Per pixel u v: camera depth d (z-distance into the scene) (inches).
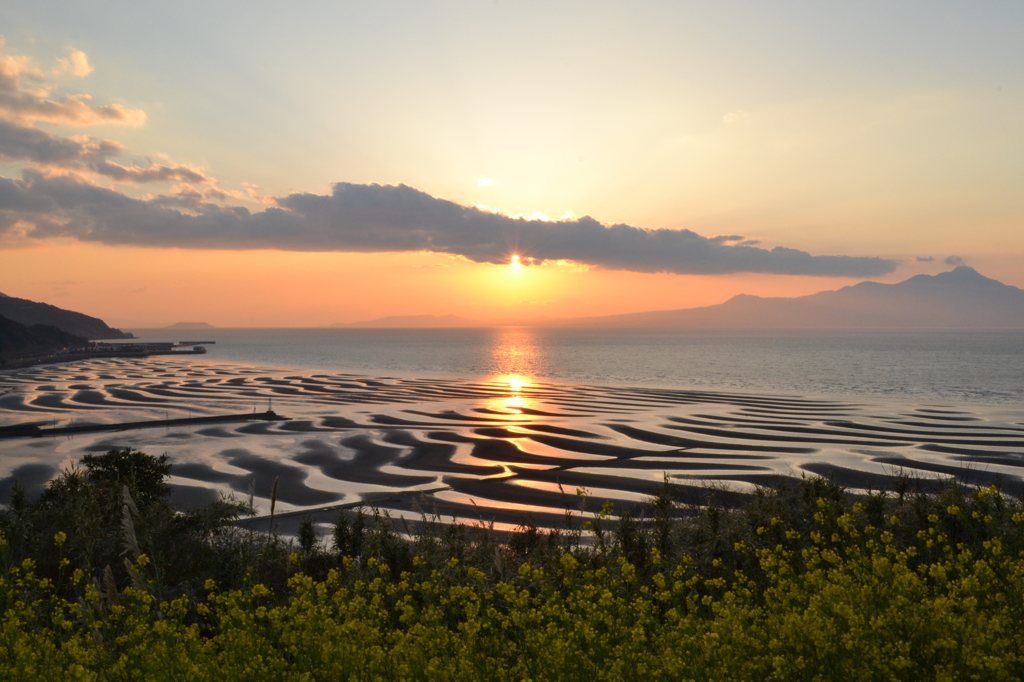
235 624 215.9
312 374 4372.5
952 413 2224.4
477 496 1183.6
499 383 3607.3
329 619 198.1
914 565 348.2
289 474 1387.8
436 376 4188.0
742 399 2714.1
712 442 1692.9
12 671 197.2
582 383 3604.8
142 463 924.0
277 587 429.4
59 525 504.1
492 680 189.2
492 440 1754.4
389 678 189.8
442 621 288.7
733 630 175.6
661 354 6953.7
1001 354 6501.0
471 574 231.9
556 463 1469.0
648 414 2244.1
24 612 233.0
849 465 1402.6
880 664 159.2
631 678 174.6
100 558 445.4
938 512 376.2
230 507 550.3
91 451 1688.0
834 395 2888.8
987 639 159.6
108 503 573.3
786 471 1354.6
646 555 368.5
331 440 1790.1
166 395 3043.8
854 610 178.1
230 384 3599.9
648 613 207.3
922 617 166.7
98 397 3002.0
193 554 460.8
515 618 200.4
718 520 415.2
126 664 205.0
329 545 796.6
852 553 228.1
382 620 219.9
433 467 1440.7
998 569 215.2
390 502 1146.7
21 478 1406.3
